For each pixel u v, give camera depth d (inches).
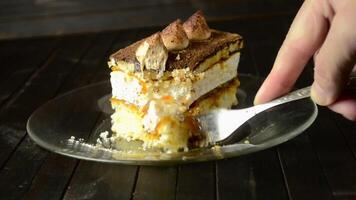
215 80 17.1
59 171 14.1
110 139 15.9
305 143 14.8
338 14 10.7
